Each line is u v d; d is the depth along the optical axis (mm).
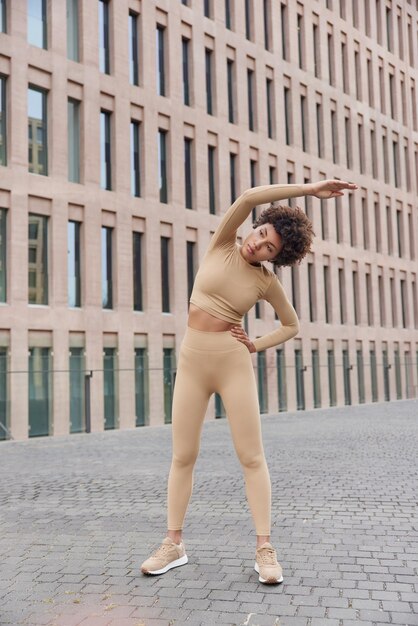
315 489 7363
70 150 19547
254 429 4105
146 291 21266
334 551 4699
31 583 4043
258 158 26641
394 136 36875
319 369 28531
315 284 29500
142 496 7102
